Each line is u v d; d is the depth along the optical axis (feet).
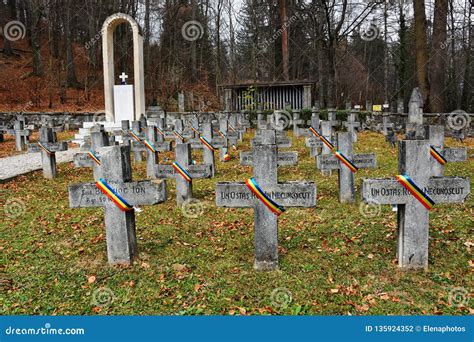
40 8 103.81
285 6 92.89
